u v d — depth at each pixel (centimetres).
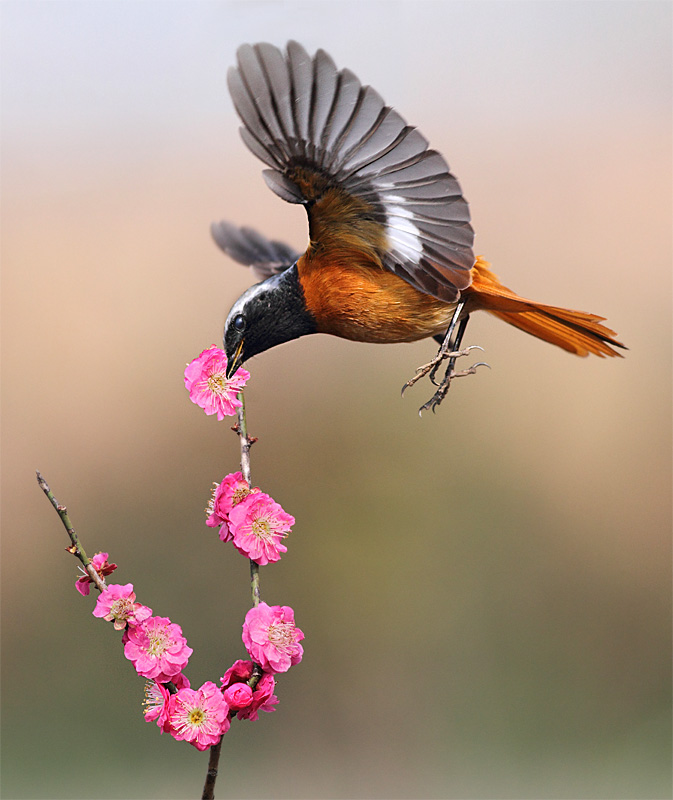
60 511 466
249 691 466
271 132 476
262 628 466
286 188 479
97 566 466
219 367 470
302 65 475
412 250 480
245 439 469
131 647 466
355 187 478
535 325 489
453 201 477
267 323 484
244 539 467
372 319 484
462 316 487
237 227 499
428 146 475
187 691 466
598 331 484
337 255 482
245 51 475
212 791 466
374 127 475
